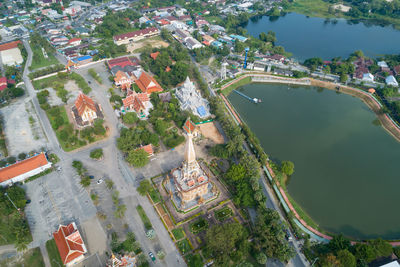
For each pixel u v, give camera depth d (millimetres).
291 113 184500
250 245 101688
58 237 101875
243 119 177250
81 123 160375
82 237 105375
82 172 132250
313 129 169875
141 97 175375
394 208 123000
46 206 117375
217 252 96562
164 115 169000
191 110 171625
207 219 112188
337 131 168875
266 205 118750
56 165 136875
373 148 156750
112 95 188375
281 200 121250
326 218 117562
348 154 151875
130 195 121938
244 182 120938
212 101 175375
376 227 114500
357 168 143125
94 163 138375
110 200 119875
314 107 191750
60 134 150125
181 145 149875
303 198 126438
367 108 191125
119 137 154125
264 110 187250
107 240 104750
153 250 101375
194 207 115812
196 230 107688
